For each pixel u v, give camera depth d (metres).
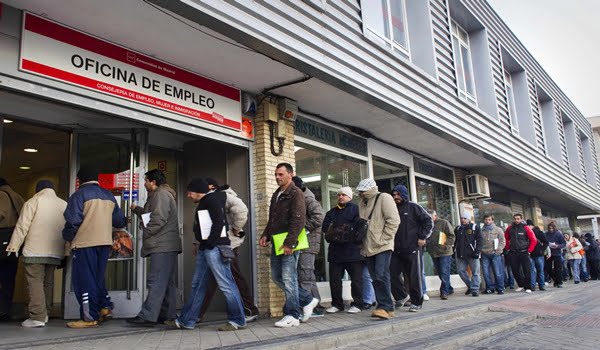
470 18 11.99
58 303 6.74
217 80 6.72
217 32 5.29
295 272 5.37
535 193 18.34
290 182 5.50
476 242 10.27
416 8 9.80
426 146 11.03
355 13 7.35
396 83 8.09
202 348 4.02
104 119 6.34
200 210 5.18
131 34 5.32
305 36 6.11
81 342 4.33
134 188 6.43
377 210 6.08
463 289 12.70
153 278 5.31
